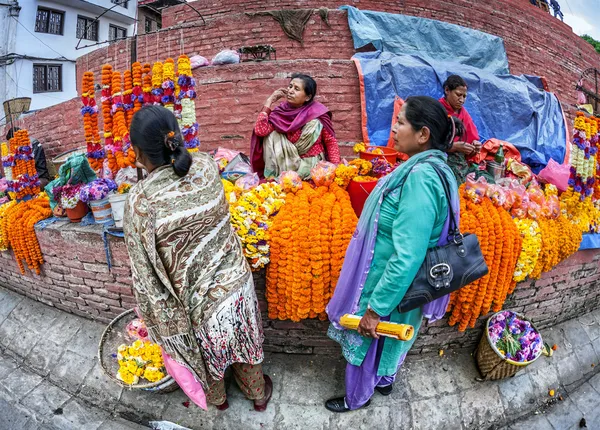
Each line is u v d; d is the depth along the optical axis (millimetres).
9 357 3203
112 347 2746
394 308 1868
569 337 3285
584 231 3180
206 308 1927
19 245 3258
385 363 2156
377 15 5984
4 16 14875
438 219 1764
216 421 2428
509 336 2688
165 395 2600
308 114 3084
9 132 6117
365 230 1943
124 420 2574
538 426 2619
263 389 2426
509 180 3100
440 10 6770
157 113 1683
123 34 19250
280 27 5910
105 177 3244
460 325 2625
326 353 2803
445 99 3367
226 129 4484
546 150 4625
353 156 4332
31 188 3686
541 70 7047
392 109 4285
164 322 1896
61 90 16906
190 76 2762
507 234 2498
